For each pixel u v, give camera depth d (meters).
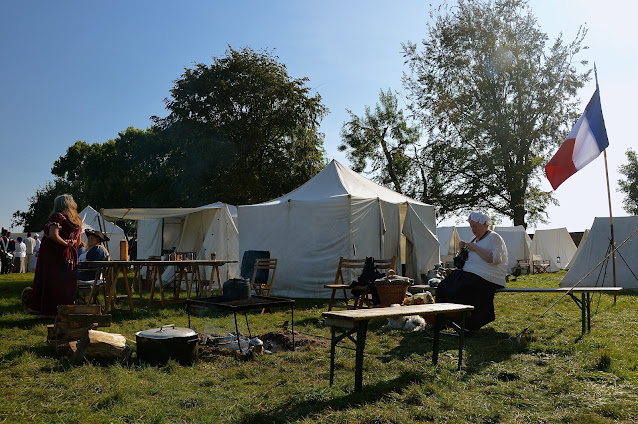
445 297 6.73
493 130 27.59
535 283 16.95
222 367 4.99
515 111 28.02
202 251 14.42
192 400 3.87
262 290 10.61
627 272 13.56
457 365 4.96
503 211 29.14
